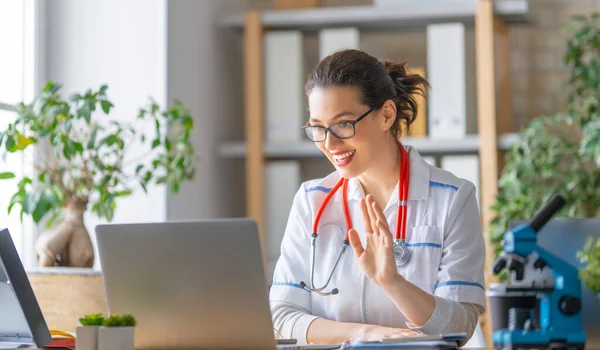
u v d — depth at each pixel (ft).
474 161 12.29
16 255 6.02
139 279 5.82
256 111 12.77
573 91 13.47
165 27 11.62
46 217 11.35
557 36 13.58
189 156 10.56
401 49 13.84
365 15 12.66
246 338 5.64
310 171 13.99
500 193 12.24
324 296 7.23
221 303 5.64
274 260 12.75
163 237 5.71
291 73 12.90
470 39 13.07
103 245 5.87
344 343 5.81
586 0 13.50
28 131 10.56
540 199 11.75
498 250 11.20
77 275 9.18
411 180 7.16
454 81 12.37
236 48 14.12
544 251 5.47
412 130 12.59
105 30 11.76
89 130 11.17
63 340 6.36
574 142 13.28
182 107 10.50
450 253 6.92
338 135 6.79
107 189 10.02
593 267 5.65
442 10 12.38
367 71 6.86
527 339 5.38
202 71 12.74
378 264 6.06
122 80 11.70
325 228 7.35
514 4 12.29
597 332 6.19
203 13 12.78
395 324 6.98
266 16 12.90
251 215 12.75
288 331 6.96
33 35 11.50
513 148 11.94
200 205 12.58
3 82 11.06
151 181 11.55
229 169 13.79
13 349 6.11
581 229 6.40
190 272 5.67
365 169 6.92
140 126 11.61
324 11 12.75
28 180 9.60
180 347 5.81
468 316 6.54
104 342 5.52
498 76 13.12
